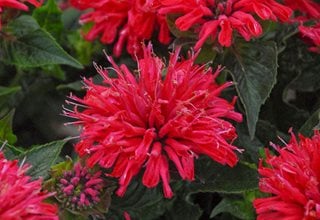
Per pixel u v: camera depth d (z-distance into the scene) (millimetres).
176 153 287
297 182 279
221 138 288
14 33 353
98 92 303
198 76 305
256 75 322
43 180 297
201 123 291
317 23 346
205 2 317
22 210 260
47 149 304
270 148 338
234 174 312
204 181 312
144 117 296
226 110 299
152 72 301
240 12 312
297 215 274
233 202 320
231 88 353
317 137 289
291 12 320
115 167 286
